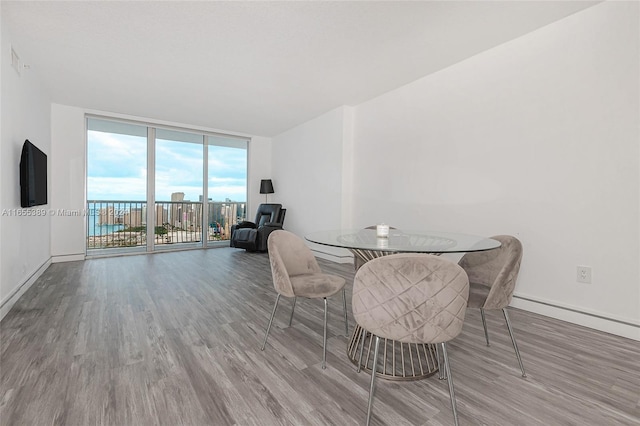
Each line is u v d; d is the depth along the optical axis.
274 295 2.90
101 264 4.21
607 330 2.10
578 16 2.23
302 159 5.39
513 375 1.57
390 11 2.21
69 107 4.38
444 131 3.18
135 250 5.21
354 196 4.43
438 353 1.56
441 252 1.38
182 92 3.88
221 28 2.44
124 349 1.80
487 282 1.84
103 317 2.30
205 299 2.76
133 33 2.52
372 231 2.32
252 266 4.19
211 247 5.88
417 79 3.45
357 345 1.79
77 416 1.22
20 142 2.74
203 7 2.18
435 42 2.65
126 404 1.30
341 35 2.54
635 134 2.00
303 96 4.02
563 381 1.52
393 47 2.73
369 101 4.15
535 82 2.47
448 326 1.14
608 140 2.10
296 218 5.58
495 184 2.75
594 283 2.18
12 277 2.50
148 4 2.15
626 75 2.03
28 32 2.48
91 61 3.01
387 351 1.82
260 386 1.45
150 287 3.13
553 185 2.38
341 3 2.13
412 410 1.30
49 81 3.52
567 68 2.29
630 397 1.39
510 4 2.14
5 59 2.34
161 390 1.41
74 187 4.42
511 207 2.63
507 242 1.75
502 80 2.69
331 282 1.84
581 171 2.23
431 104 3.31
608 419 1.25
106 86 3.67
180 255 5.00
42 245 3.64
